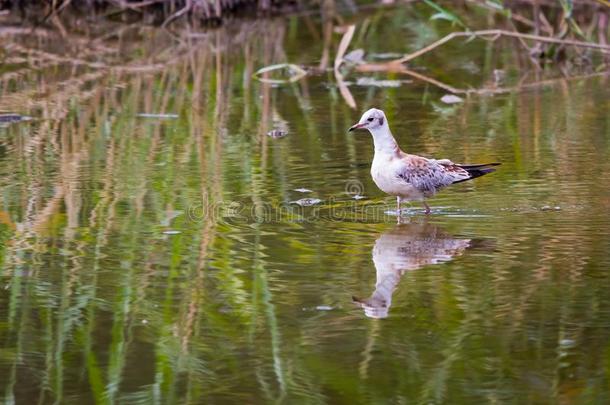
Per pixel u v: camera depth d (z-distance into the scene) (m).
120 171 14.86
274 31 25.92
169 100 19.45
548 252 11.48
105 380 8.98
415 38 25.00
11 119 17.97
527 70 22.05
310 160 15.44
